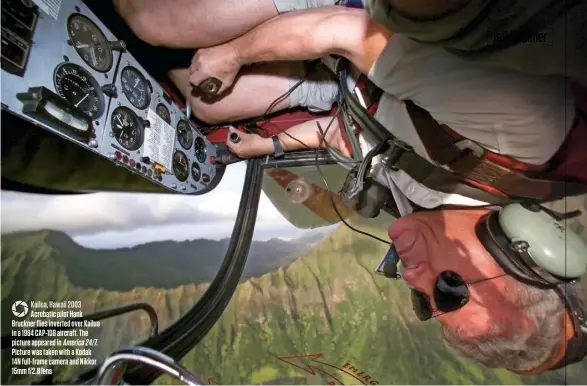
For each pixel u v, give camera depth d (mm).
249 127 799
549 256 432
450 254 505
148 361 367
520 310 459
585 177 431
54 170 497
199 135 757
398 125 540
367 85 584
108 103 499
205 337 572
